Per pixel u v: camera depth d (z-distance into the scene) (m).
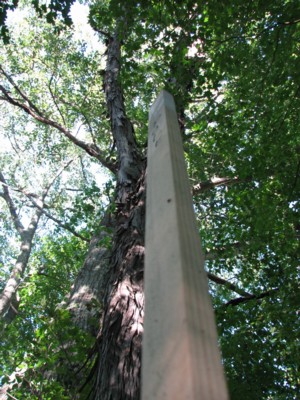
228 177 8.31
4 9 5.23
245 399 5.56
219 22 5.99
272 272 8.24
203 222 10.48
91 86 12.62
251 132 7.28
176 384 0.65
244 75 6.67
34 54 13.22
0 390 4.16
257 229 7.25
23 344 4.17
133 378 3.03
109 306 3.57
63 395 3.68
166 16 5.80
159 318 0.79
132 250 3.98
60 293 9.63
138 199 4.58
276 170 7.46
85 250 12.00
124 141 5.70
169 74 6.47
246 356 6.39
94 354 4.10
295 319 6.70
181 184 1.03
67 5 5.30
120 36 6.18
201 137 8.77
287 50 6.31
